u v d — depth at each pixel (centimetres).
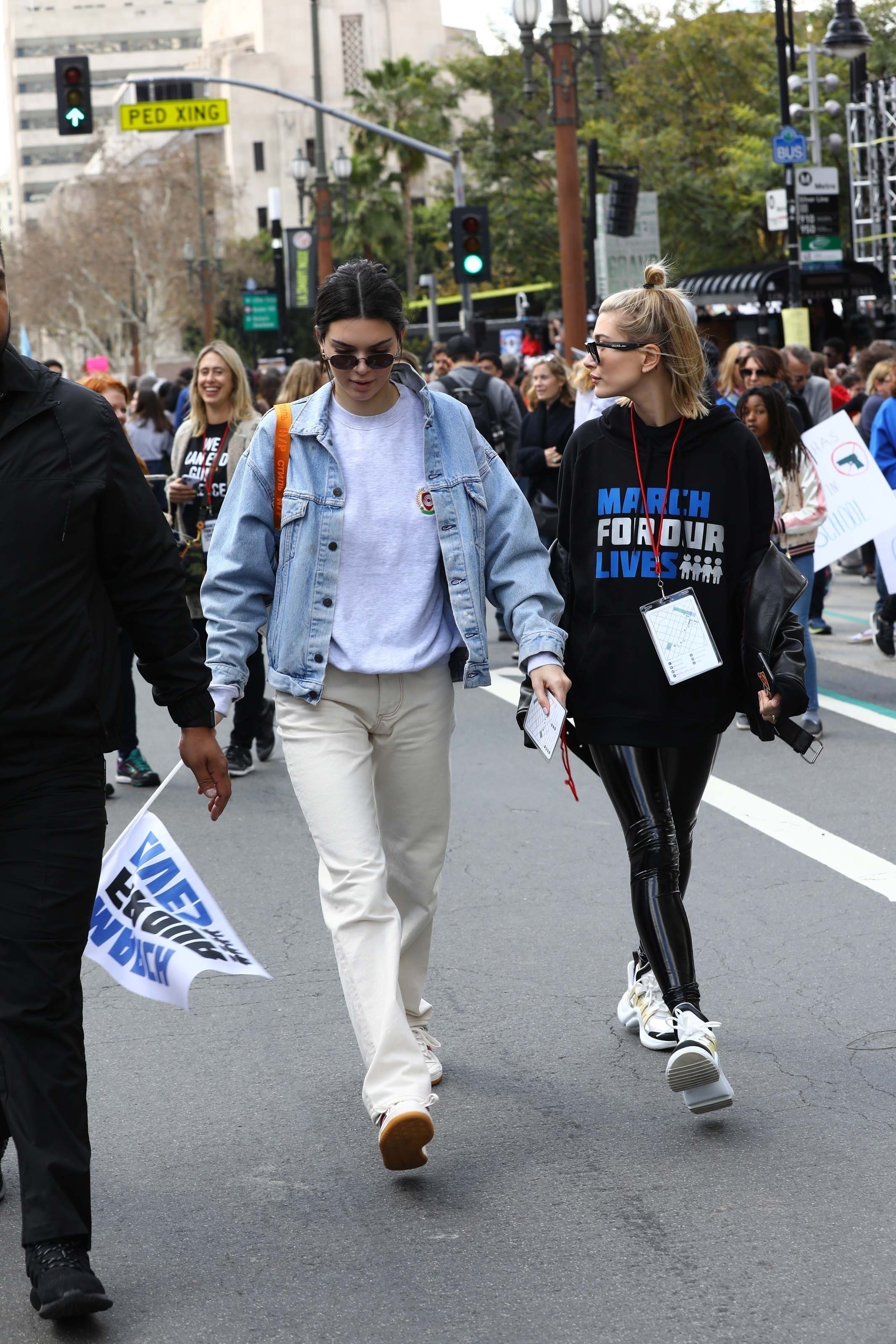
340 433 395
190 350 7812
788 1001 492
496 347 4012
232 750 869
